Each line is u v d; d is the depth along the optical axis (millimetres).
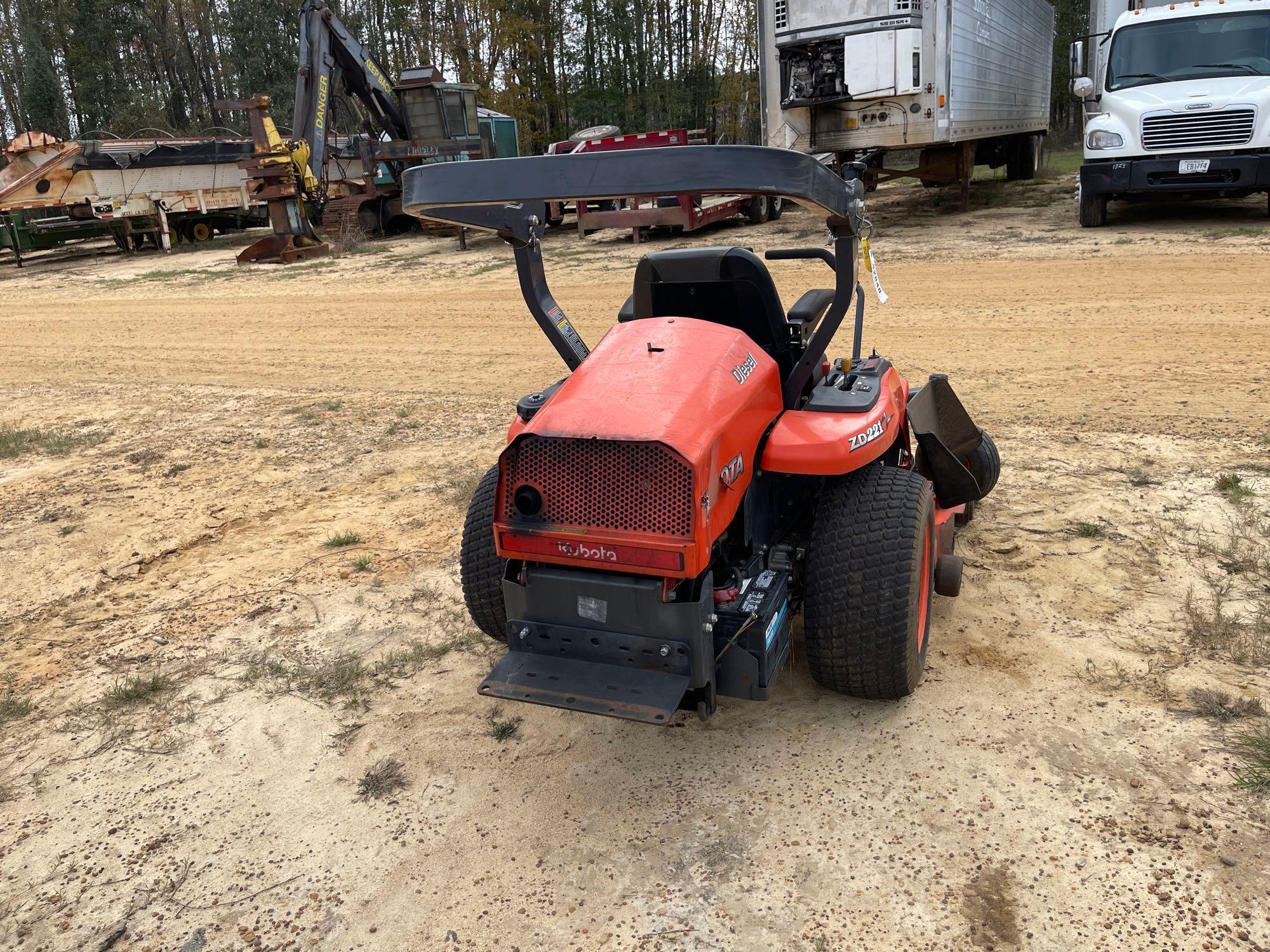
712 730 3539
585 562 2961
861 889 2719
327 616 4719
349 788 3387
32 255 30125
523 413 3799
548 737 3596
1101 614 4055
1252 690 3434
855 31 13859
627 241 18594
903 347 8797
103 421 9195
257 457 7551
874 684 3375
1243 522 4723
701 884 2795
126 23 59031
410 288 15992
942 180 17078
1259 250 11188
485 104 44062
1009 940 2508
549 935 2670
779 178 2887
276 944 2732
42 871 3104
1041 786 3053
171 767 3602
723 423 2953
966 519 4965
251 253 21969
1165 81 12812
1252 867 2658
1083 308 9539
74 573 5590
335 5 54500
